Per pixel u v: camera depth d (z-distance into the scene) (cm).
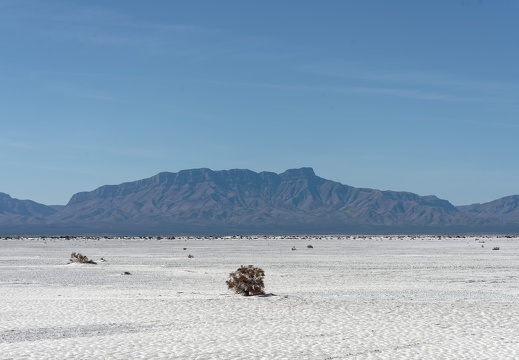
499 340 1945
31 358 1677
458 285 3709
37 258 7094
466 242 13650
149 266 5603
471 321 2295
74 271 4944
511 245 11281
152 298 2952
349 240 16625
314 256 7412
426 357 1709
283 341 1923
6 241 14800
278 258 6956
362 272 4775
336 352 1770
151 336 2000
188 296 3062
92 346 1834
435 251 8750
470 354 1745
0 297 3038
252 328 2152
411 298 3014
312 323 2255
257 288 3047
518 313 2477
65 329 2128
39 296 3089
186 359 1673
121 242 14538
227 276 4422
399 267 5338
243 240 16788
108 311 2519
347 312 2512
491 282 3919
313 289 3453
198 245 12112
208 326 2194
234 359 1677
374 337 1994
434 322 2275
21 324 2220
